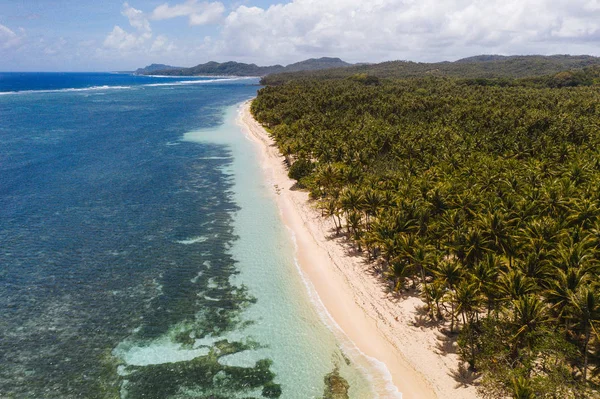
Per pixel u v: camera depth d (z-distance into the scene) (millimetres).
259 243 68125
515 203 55531
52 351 43281
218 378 40156
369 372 41125
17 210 80125
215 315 49719
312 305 51844
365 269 58406
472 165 77375
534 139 101000
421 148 93562
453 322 45719
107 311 50125
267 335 46406
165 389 38719
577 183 67688
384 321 47906
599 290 36969
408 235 51656
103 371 40781
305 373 41000
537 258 42188
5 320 47969
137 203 85312
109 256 63219
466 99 169625
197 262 61875
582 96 176375
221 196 90188
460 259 49094
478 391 37250
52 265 60281
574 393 33781
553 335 35875
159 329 47062
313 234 70625
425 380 39531
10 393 37875
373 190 67375
